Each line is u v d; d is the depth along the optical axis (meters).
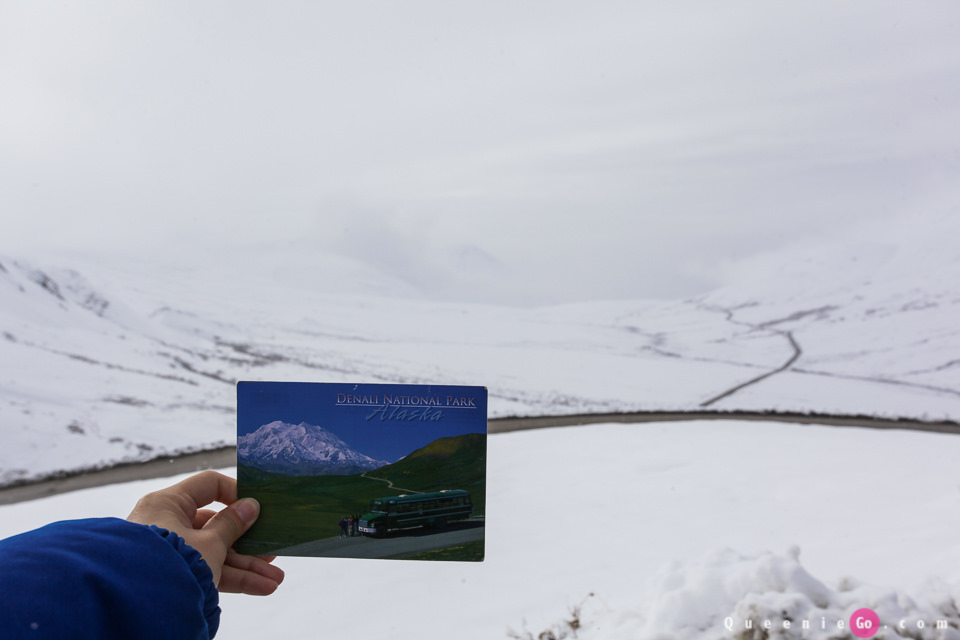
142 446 10.98
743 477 6.36
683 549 3.86
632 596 2.87
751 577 1.92
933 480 5.93
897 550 3.24
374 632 2.81
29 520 6.52
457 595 3.20
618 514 4.89
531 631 2.60
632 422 12.18
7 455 9.91
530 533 4.38
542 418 12.70
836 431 10.77
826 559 3.25
